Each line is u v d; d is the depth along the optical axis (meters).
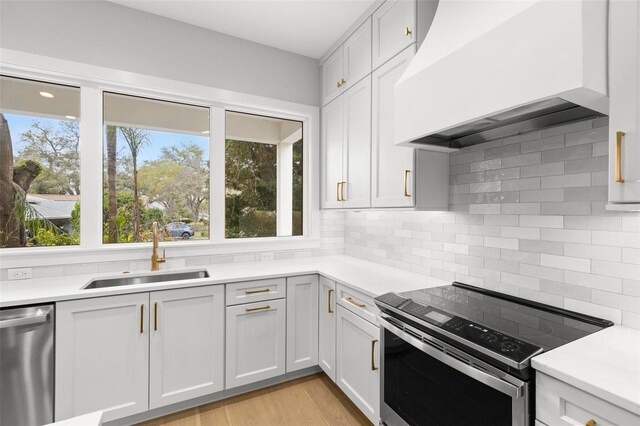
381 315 1.60
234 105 2.61
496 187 1.67
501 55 1.09
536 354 0.97
